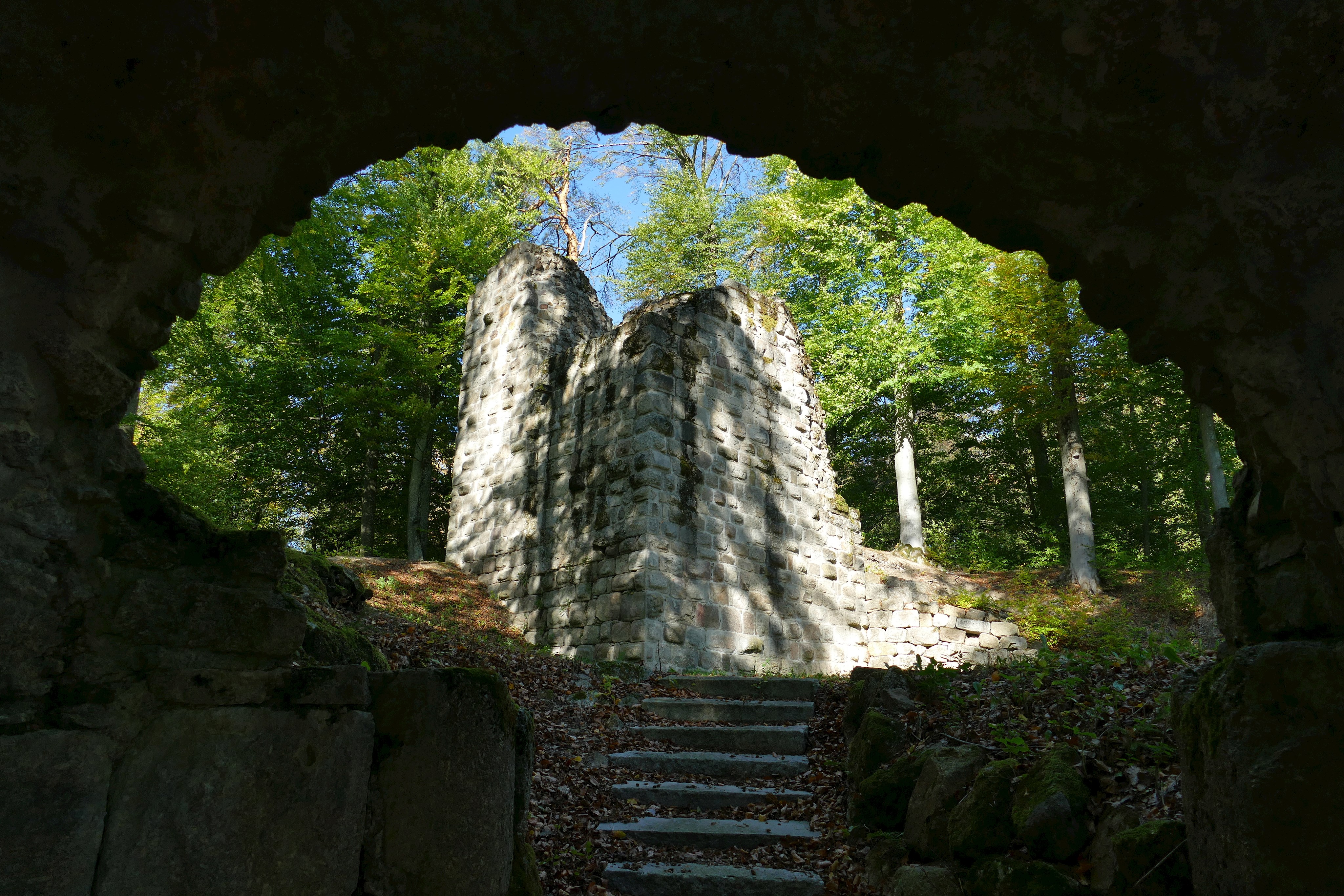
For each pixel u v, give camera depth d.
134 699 2.56
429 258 16.77
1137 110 2.64
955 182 3.17
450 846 3.00
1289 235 2.60
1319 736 2.52
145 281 2.78
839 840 4.80
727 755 6.24
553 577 10.70
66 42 2.41
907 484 16.84
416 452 17.22
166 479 11.45
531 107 3.07
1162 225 2.89
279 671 2.83
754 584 10.59
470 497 12.92
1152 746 3.77
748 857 4.75
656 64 2.91
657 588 9.41
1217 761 2.74
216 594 2.77
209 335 14.39
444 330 17.92
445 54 2.79
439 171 17.84
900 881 3.95
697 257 21.17
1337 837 2.44
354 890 2.81
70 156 2.55
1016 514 20.58
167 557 2.76
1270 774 2.54
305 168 3.04
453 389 18.52
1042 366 15.30
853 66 2.81
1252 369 2.81
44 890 2.26
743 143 3.24
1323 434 2.62
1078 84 2.66
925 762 4.64
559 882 4.37
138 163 2.63
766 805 5.46
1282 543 2.93
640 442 9.98
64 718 2.42
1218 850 2.74
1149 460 17.83
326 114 2.87
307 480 17.83
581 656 9.80
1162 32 2.45
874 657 11.82
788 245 18.09
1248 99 2.50
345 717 2.89
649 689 8.20
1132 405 17.17
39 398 2.54
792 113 3.05
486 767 3.18
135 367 2.93
